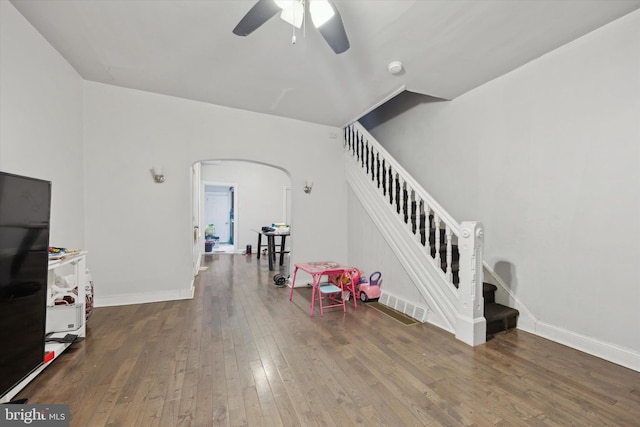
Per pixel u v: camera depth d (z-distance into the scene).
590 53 2.28
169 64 2.82
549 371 2.00
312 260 4.50
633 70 2.05
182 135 3.65
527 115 2.72
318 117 4.27
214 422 1.48
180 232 3.64
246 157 4.02
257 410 1.58
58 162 2.65
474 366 2.06
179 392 1.73
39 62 2.34
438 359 2.16
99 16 2.13
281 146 4.27
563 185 2.46
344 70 2.90
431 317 2.93
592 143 2.27
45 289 1.49
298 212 4.42
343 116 4.23
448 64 2.76
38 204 1.43
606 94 2.19
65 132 2.78
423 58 2.66
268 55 2.64
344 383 1.84
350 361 2.12
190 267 3.72
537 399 1.69
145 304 3.41
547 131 2.57
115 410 1.55
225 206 10.91
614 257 2.15
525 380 1.88
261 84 3.22
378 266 3.85
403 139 4.38
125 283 3.39
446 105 3.63
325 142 4.62
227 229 10.92
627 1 1.94
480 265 2.49
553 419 1.52
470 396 1.71
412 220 3.81
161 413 1.54
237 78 3.09
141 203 3.45
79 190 3.08
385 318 3.05
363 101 3.68
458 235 2.60
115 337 2.48
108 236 3.31
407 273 3.28
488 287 2.95
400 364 2.08
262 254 7.73
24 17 2.14
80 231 3.10
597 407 1.62
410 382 1.86
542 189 2.61
